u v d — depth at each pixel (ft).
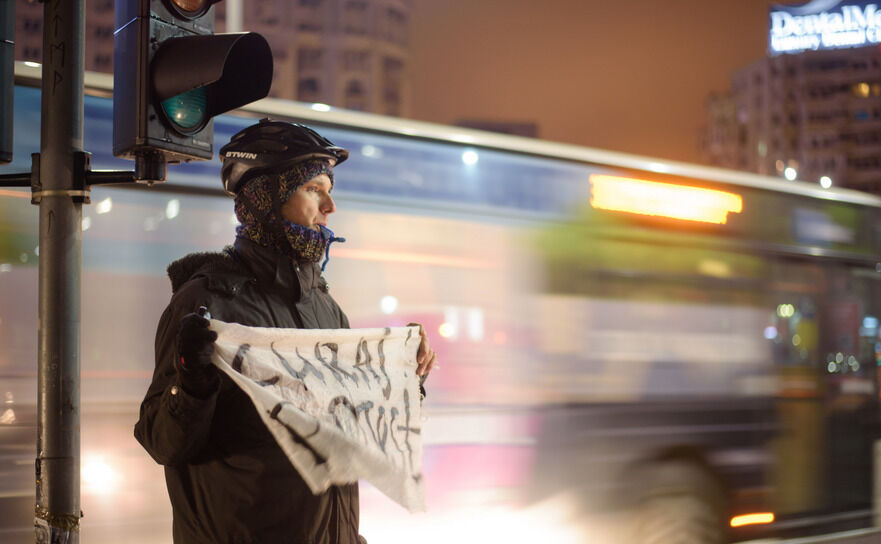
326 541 7.95
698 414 23.11
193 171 16.53
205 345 6.98
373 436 8.52
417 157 19.44
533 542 19.88
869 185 388.37
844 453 26.12
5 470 14.07
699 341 23.49
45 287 8.92
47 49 9.14
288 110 18.13
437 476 18.72
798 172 394.93
